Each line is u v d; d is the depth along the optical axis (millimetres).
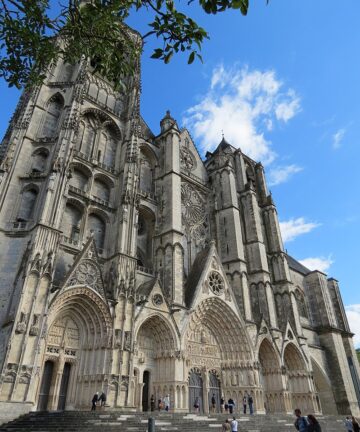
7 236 33594
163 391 36906
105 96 54219
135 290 37844
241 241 57031
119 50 16016
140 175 54188
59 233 33562
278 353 50125
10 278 31609
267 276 57594
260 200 74250
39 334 28500
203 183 64375
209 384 43312
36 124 42062
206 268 48094
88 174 44656
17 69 16000
